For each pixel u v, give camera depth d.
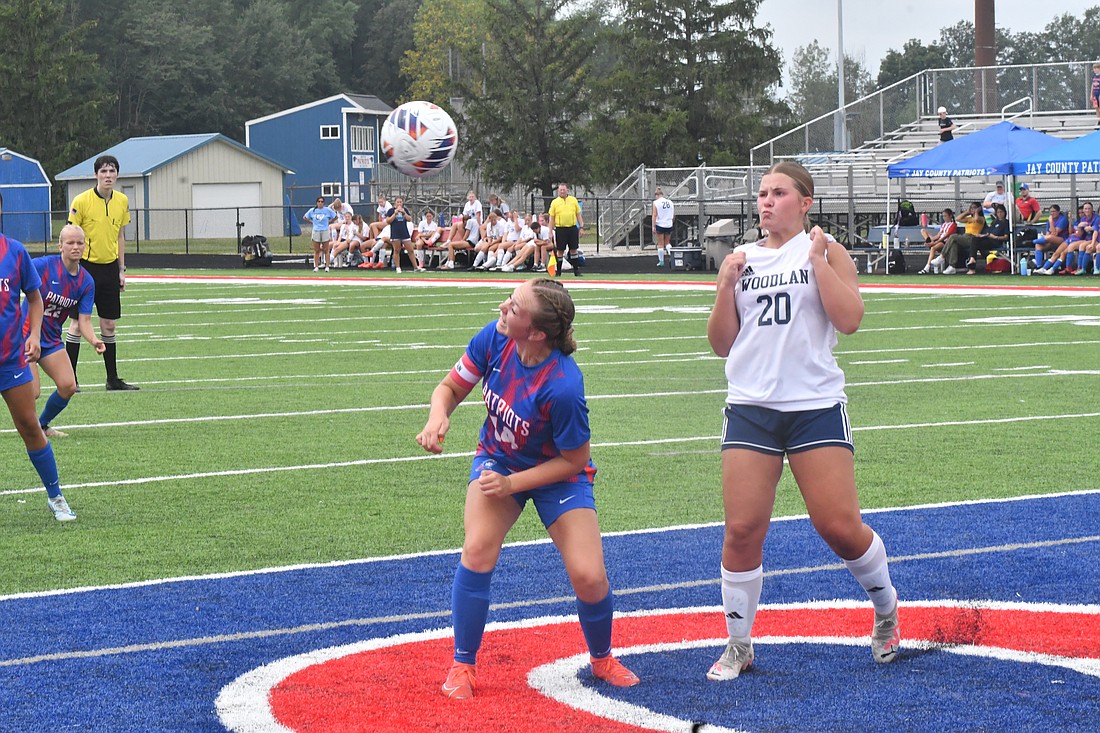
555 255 98.38
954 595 17.73
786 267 14.30
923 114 119.94
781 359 14.21
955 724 12.94
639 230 133.12
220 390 39.09
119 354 49.28
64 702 13.80
